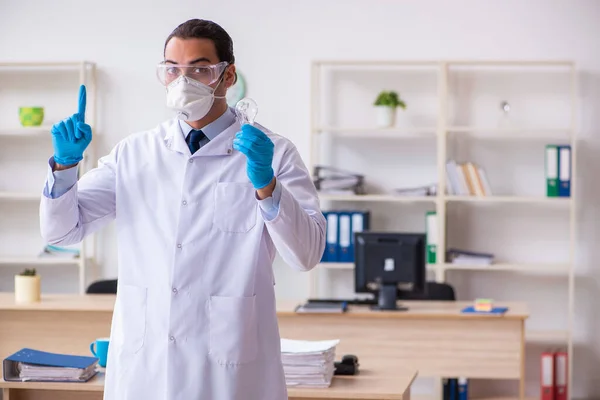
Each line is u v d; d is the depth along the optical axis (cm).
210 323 217
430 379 625
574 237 603
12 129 617
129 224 222
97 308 468
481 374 478
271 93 634
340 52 631
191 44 211
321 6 630
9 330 477
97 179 229
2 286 654
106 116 641
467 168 605
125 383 220
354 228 607
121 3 638
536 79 621
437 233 605
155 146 227
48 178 211
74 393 329
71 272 652
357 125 632
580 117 620
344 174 615
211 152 221
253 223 220
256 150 198
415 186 632
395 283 489
